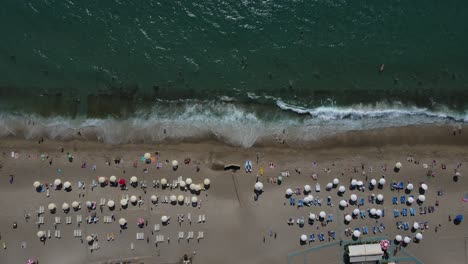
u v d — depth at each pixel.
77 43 53.44
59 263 48.94
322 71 54.03
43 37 53.38
